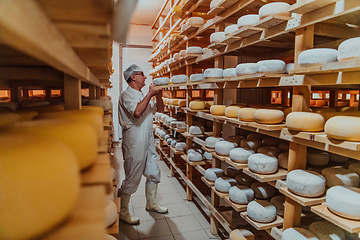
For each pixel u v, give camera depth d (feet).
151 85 7.00
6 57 1.43
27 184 0.54
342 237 3.97
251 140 6.42
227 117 6.11
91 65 2.13
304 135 3.61
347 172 4.07
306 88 3.89
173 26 10.28
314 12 3.36
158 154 16.12
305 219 4.63
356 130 2.83
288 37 4.77
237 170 7.05
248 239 5.31
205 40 8.94
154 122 18.66
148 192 8.30
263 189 5.68
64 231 0.62
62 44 0.81
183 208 8.77
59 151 0.67
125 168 7.47
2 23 0.33
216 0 5.74
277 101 11.98
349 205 3.06
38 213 0.56
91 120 1.40
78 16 0.59
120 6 0.59
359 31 4.12
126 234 7.09
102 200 0.80
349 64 2.64
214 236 7.01
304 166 4.19
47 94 5.43
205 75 6.62
